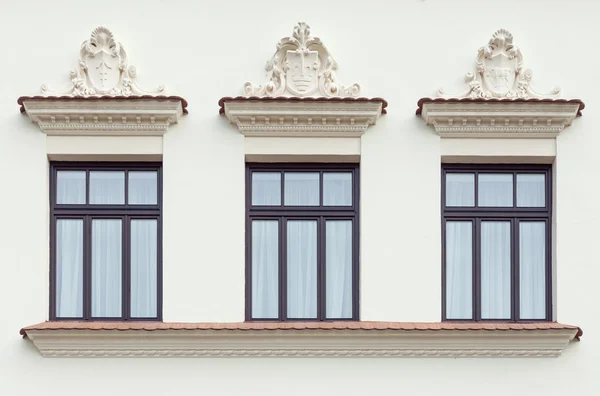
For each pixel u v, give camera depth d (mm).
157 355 9820
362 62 10305
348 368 9914
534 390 9945
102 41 10102
